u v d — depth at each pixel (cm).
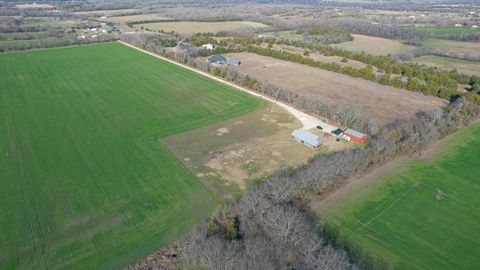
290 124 9025
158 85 11919
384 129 8538
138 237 5297
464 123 9181
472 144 8238
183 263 4719
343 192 6334
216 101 10506
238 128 8775
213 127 8819
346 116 8906
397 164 7288
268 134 8475
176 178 6706
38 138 8125
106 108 9894
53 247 5091
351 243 5212
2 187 6353
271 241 4919
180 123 9000
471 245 5238
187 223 5572
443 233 5456
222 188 6425
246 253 4634
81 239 5244
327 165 6494
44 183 6488
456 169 7162
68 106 10012
